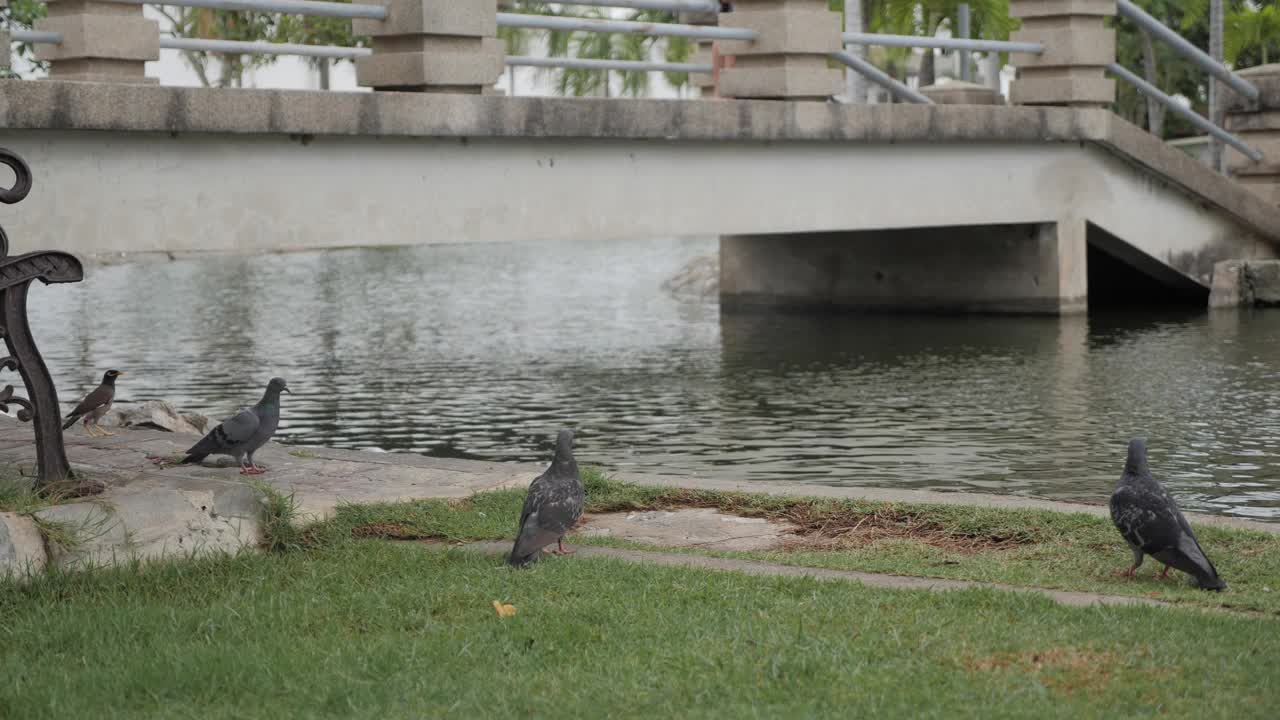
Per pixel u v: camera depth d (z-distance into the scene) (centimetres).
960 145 2470
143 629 723
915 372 2122
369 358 2389
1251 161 2912
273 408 1151
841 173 2286
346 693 622
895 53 3850
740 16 2108
